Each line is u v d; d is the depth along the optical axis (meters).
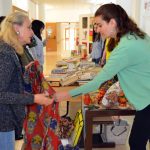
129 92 1.86
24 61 2.33
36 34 4.86
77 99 2.93
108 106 2.45
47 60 13.10
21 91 1.65
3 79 1.53
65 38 17.17
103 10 1.81
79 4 13.29
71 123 2.93
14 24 1.66
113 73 1.77
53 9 15.70
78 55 7.20
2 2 4.87
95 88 1.87
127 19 1.83
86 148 2.48
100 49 5.43
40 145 2.02
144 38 1.81
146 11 3.36
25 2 9.05
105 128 3.24
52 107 1.97
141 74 1.78
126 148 3.17
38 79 1.95
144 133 1.90
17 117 1.69
